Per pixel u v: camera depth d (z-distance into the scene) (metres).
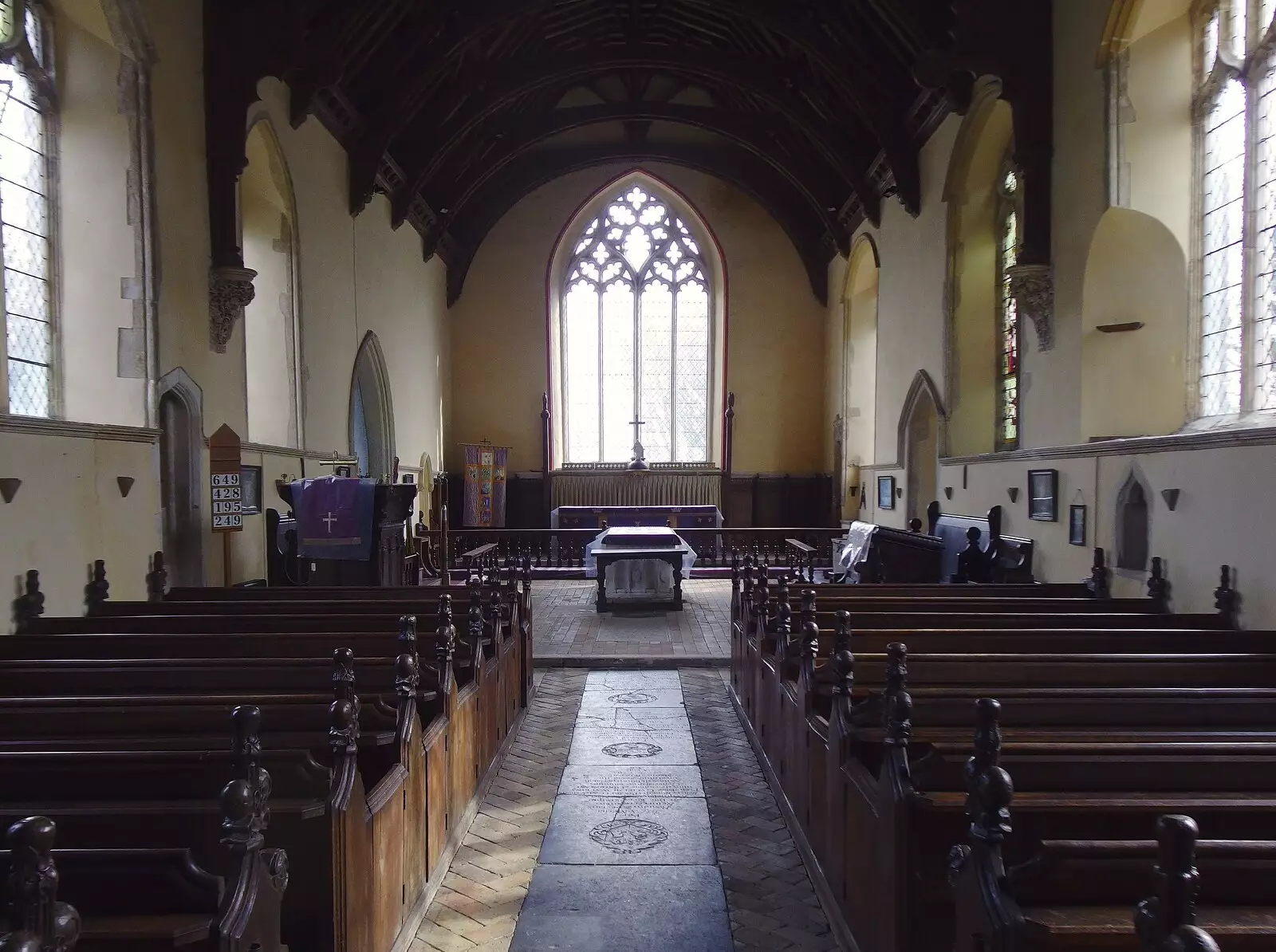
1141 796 2.74
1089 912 2.05
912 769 3.04
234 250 8.29
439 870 4.29
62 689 4.33
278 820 2.80
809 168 16.47
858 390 17.03
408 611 6.41
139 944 2.00
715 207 19.45
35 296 6.74
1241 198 6.95
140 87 7.10
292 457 9.96
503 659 6.35
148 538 7.19
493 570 7.70
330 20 9.53
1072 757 2.83
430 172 14.38
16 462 5.58
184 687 4.34
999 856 2.12
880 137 12.30
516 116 16.58
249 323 10.19
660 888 4.27
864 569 12.36
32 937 1.32
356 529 8.91
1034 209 8.61
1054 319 8.48
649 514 17.48
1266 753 2.95
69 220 6.96
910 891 2.85
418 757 3.92
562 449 20.02
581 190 19.44
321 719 3.60
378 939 3.26
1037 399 8.88
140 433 7.04
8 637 5.02
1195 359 7.57
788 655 5.27
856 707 3.72
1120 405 7.90
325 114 11.06
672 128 18.84
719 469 19.50
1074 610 6.42
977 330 11.09
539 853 4.67
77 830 2.56
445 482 17.17
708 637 10.42
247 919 2.08
